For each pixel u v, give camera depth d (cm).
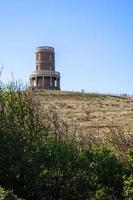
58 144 2870
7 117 2877
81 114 7569
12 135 2761
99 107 8700
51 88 13738
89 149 2944
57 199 2698
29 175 2650
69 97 9981
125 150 3089
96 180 2770
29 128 2864
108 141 3378
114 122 6644
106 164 2806
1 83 3056
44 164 2711
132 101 9806
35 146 2756
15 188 2625
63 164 2744
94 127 5888
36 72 14512
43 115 3177
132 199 2495
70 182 2720
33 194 2650
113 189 2761
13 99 2978
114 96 10494
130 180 2531
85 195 2744
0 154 2669
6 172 2639
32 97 3091
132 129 5456
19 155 2689
